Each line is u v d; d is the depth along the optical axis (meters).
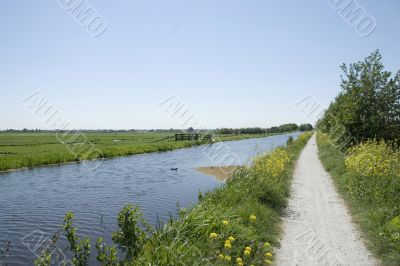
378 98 21.36
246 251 6.09
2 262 9.35
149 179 23.83
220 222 7.43
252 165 15.24
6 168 29.05
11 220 13.62
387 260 6.63
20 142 66.62
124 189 20.05
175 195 18.05
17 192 19.45
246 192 10.88
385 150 14.96
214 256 6.09
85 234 11.59
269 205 10.77
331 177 17.22
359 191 11.48
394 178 10.82
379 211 8.98
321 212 10.48
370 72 21.88
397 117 21.14
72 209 15.32
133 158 40.00
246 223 8.23
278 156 19.72
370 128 21.41
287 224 9.28
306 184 15.32
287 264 6.64
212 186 20.69
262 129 135.12
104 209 15.26
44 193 19.11
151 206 15.49
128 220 6.29
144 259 5.84
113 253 5.92
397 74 21.17
